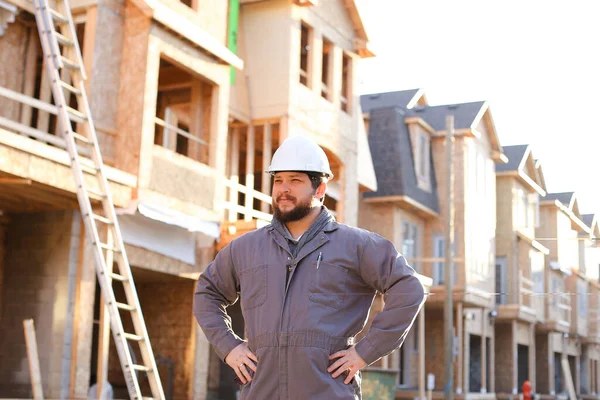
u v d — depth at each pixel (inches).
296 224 132.3
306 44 694.5
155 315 557.6
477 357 1056.8
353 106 733.9
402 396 905.5
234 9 631.8
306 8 666.2
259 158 752.3
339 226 132.0
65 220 443.8
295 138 133.2
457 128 994.7
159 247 501.4
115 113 489.1
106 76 486.0
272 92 641.0
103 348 419.8
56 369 430.9
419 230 989.2
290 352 123.3
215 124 544.1
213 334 134.6
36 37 471.2
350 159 720.3
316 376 122.0
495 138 1035.3
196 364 537.6
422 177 976.9
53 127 515.2
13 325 447.8
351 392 123.7
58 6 406.0
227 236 545.3
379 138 956.6
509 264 617.0
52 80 369.4
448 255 668.1
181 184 507.2
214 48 535.8
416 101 1060.5
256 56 650.8
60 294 437.4
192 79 561.9
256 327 127.6
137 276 535.8
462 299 911.0
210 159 541.3
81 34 516.7
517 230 981.2
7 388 441.7
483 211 995.9
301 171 130.2
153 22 494.9
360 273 129.2
